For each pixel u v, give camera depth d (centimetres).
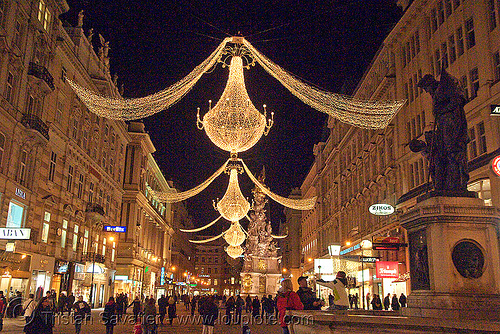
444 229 670
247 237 5322
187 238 11075
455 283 651
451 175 722
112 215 4662
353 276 4188
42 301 921
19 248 2491
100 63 4059
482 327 479
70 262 3334
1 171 2339
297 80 1312
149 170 6353
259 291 5112
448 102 738
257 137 1331
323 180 6188
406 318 541
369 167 3922
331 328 562
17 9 2473
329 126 5675
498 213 678
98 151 4081
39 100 2764
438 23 2673
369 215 3809
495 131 2022
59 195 3147
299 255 8494
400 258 2941
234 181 2645
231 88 1241
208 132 1323
